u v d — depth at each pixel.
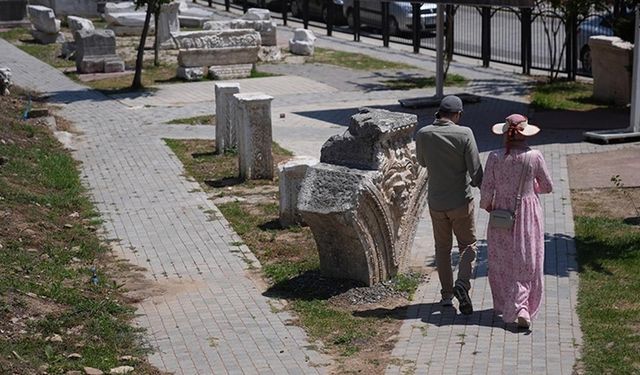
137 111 25.16
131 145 21.17
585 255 13.19
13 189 15.87
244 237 14.67
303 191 11.92
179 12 39.81
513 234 10.62
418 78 30.00
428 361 9.92
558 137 21.42
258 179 18.09
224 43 30.00
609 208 15.70
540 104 25.17
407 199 12.45
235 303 11.90
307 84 29.09
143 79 29.89
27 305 11.03
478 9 33.41
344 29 41.44
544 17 31.56
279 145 21.19
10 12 40.19
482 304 11.52
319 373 9.82
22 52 34.81
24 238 13.71
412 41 36.56
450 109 11.05
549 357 9.79
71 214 15.68
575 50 28.94
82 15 43.31
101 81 29.61
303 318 11.36
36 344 10.11
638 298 11.45
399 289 12.12
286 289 12.34
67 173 18.08
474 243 11.25
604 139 20.47
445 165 11.00
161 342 10.67
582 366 9.55
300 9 45.38
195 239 14.59
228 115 20.00
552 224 14.79
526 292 10.65
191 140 21.58
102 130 22.84
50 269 12.62
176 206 16.39
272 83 29.27
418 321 11.09
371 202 11.80
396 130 11.98
